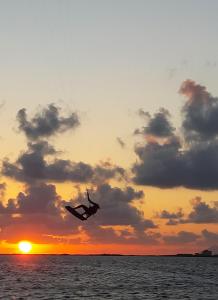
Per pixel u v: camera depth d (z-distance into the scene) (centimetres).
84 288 9588
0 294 8394
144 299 7844
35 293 8562
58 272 15775
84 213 3303
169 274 15500
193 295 8638
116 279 12469
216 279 13212
